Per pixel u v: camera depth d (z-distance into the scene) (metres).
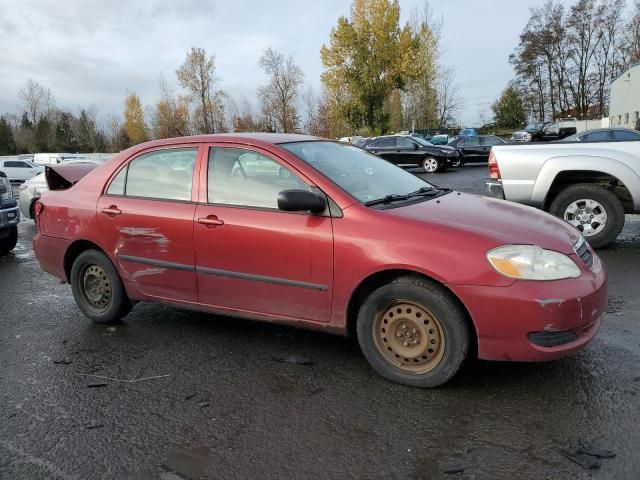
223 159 4.02
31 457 2.80
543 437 2.78
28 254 8.74
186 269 4.08
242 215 3.79
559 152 6.68
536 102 71.44
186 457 2.76
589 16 64.19
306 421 3.05
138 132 60.22
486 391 3.27
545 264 3.07
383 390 3.36
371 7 38.88
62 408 3.31
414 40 40.12
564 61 67.00
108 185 4.55
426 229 3.23
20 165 30.28
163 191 4.25
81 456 2.80
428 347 3.27
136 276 4.39
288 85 44.19
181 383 3.59
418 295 3.21
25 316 5.18
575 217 6.81
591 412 2.98
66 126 72.56
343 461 2.67
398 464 2.62
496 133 68.62
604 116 65.31
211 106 47.53
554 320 2.99
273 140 4.02
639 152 6.44
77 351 4.21
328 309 3.54
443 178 19.95
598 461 2.56
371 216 3.39
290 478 2.56
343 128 45.59
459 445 2.75
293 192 3.41
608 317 4.39
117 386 3.58
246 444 2.85
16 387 3.62
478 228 3.24
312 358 3.89
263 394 3.39
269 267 3.68
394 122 53.41
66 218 4.71
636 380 3.32
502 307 3.01
